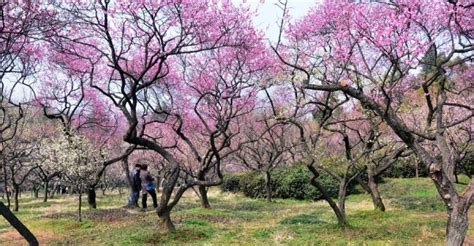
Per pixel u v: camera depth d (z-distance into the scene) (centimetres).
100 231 1179
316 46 1227
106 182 2905
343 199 1123
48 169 2116
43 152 1880
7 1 873
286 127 1977
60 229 1237
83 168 1352
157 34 1130
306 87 879
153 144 1077
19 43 1256
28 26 922
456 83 1587
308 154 1119
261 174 2289
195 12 1106
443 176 722
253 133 2078
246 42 1312
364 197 1969
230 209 1645
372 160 1326
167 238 1011
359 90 856
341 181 1147
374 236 990
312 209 1622
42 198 2734
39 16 990
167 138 2158
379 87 838
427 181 2219
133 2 1034
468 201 689
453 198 704
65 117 1706
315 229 1091
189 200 2148
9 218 729
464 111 1535
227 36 1266
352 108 1516
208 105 1605
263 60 1445
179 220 1285
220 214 1443
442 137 774
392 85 902
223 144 1357
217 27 1225
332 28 1231
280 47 1389
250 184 2319
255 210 1628
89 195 1750
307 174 2116
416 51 828
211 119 1816
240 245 943
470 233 1027
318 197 2055
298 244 933
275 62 1391
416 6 893
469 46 866
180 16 1092
